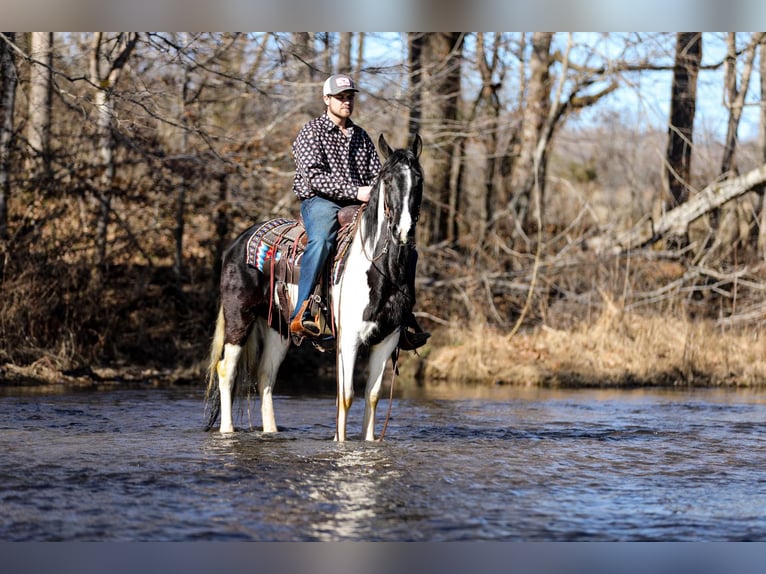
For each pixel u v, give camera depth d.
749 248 20.75
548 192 26.30
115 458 7.70
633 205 23.78
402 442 8.77
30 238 15.70
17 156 16.09
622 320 17.88
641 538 5.73
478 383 16.58
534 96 22.14
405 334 8.30
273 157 18.09
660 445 9.07
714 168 22.38
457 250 21.06
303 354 17.53
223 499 6.35
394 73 16.81
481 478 7.13
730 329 18.53
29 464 7.43
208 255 18.52
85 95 15.11
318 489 6.64
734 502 6.59
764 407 12.80
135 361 16.20
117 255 17.20
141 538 5.55
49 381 14.42
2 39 14.27
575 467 7.71
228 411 9.09
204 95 18.70
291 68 16.83
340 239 8.26
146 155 16.34
